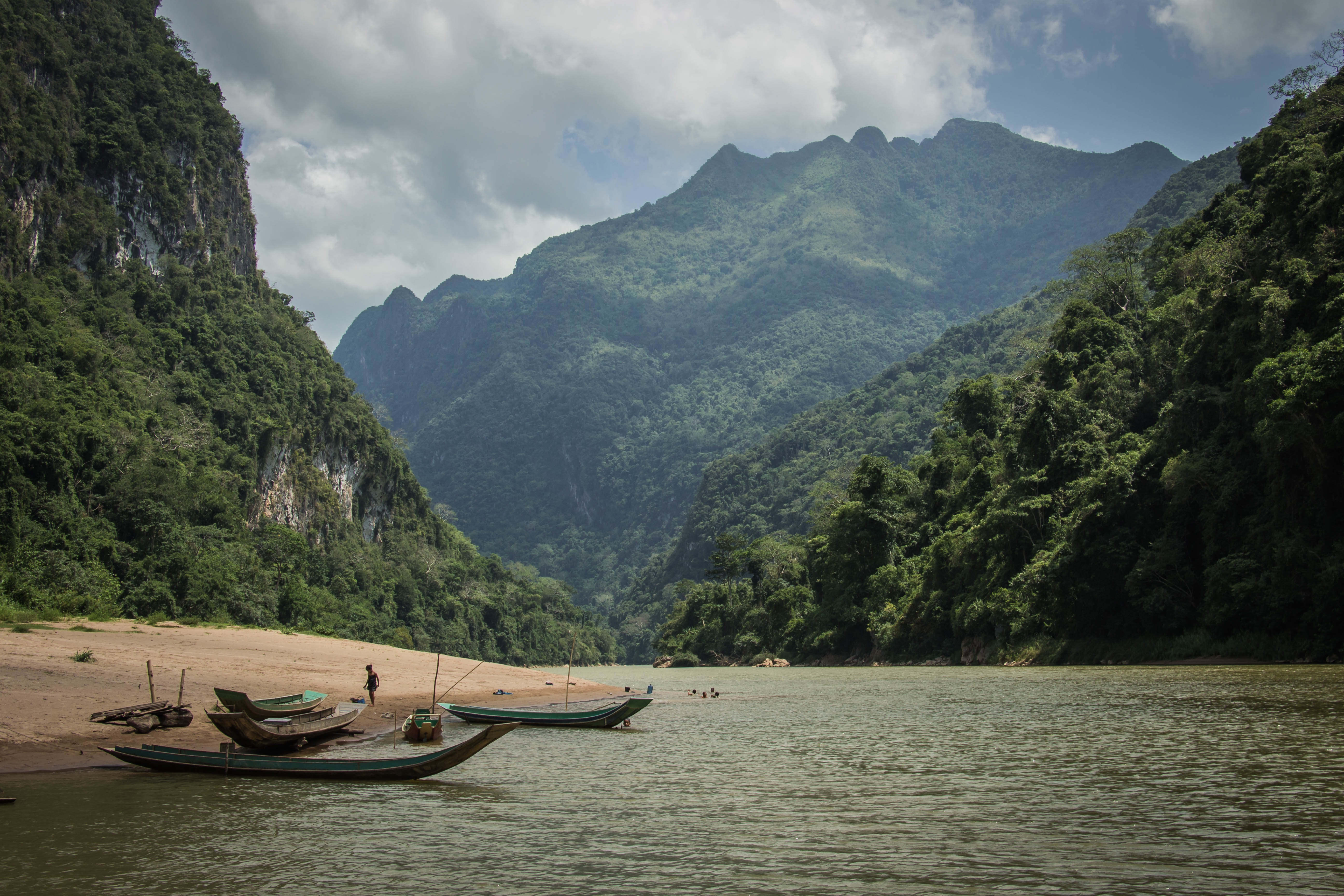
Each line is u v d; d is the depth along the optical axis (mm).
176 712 25750
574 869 14492
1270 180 71750
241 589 96000
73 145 126125
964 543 87688
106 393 100875
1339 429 49094
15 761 22047
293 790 20344
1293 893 12883
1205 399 64000
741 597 154375
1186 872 13875
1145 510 67375
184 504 98625
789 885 13547
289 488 137625
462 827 17219
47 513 79188
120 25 143000
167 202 137500
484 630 182000
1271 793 18922
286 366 145750
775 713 39875
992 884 13523
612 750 28125
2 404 83750
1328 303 54000
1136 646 65000
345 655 55656
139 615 81938
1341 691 37375
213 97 160625
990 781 21328
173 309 130000
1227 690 39750
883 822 17391
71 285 117688
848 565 111562
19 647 36219
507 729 20547
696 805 19156
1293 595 53031
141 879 13898
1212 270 69812
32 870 14273
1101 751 24953
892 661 97250
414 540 182250
